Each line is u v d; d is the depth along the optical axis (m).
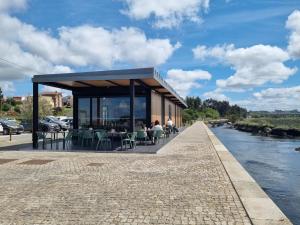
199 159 11.24
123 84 17.73
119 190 6.80
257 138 34.00
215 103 146.00
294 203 7.91
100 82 16.77
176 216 5.11
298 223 6.23
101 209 5.50
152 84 17.56
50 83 16.95
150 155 12.37
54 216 5.15
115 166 9.80
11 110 67.44
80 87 19.08
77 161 10.84
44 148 14.97
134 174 8.51
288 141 29.52
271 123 50.12
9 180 7.84
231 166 9.54
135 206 5.66
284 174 12.15
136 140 16.61
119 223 4.82
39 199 6.14
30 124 34.28
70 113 70.50
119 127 18.72
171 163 10.35
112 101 18.94
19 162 10.68
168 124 23.30
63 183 7.48
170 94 23.84
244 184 7.12
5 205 5.77
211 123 79.38
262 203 5.63
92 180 7.79
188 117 59.50
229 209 5.45
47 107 55.34
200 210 5.40
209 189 6.84
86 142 16.77
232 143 27.14
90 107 19.22
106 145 15.59
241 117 90.81
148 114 18.77
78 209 5.51
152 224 4.77
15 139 23.11
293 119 57.66
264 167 13.84
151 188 6.96
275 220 4.78
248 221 4.85
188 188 6.94
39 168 9.51
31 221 4.93
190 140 19.75
